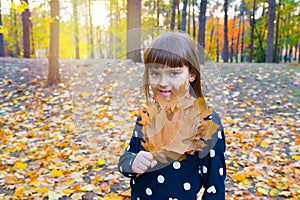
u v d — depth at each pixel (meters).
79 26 11.31
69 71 7.40
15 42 17.05
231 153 3.79
